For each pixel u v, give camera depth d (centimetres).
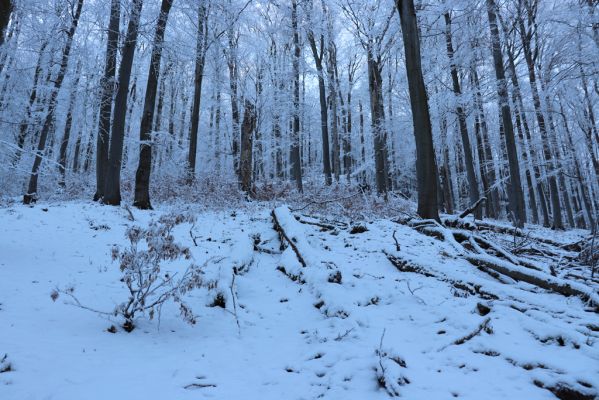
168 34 1333
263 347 353
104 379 270
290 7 1970
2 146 677
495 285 468
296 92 2225
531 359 294
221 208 1138
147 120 1150
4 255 594
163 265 607
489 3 1599
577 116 1917
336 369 293
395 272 587
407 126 2066
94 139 2059
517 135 2259
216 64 1808
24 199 1227
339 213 1084
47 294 443
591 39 1598
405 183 3328
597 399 245
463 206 2448
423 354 318
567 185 3497
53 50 1262
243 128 1452
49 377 264
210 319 422
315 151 4391
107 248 701
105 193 1116
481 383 270
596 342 328
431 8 1675
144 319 404
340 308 416
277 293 520
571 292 456
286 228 729
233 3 1716
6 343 306
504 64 1755
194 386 272
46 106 1172
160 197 1315
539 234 1393
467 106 1717
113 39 1253
